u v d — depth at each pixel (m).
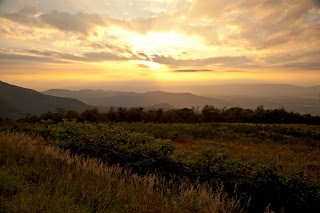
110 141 6.92
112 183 4.70
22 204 3.19
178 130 21.06
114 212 3.46
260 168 5.09
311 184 4.79
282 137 20.50
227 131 22.33
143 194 4.14
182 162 5.83
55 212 3.15
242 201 4.56
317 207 4.46
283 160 11.73
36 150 6.47
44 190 3.86
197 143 15.96
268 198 4.71
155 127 22.25
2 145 6.54
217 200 3.98
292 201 4.57
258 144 17.11
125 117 52.38
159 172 5.70
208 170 5.51
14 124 13.49
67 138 7.83
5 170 4.54
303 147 16.77
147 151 6.17
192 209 3.79
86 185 4.29
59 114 46.28
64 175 4.70
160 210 3.64
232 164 5.61
